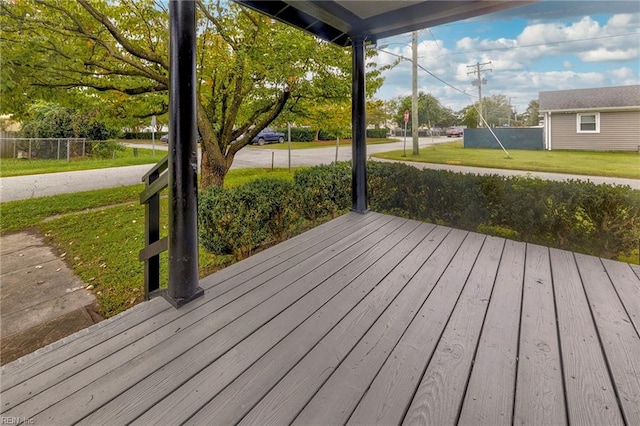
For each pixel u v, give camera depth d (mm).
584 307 1739
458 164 9000
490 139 12367
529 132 11672
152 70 4320
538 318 1630
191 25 1714
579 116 10641
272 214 3117
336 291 1934
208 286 1999
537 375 1222
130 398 1105
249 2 2828
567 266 2320
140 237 4004
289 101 5023
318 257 2496
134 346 1398
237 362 1300
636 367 1264
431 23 3236
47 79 3666
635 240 2639
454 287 1984
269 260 2436
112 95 4637
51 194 6398
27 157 12203
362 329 1535
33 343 1996
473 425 998
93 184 7594
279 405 1080
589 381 1189
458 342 1430
